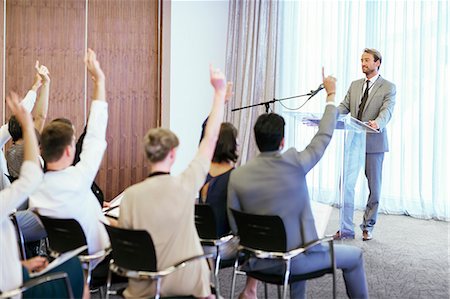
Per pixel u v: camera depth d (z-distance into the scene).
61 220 2.79
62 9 6.98
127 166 7.31
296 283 3.34
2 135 4.24
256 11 7.46
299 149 7.38
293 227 2.93
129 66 7.24
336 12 7.13
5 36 6.84
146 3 7.26
